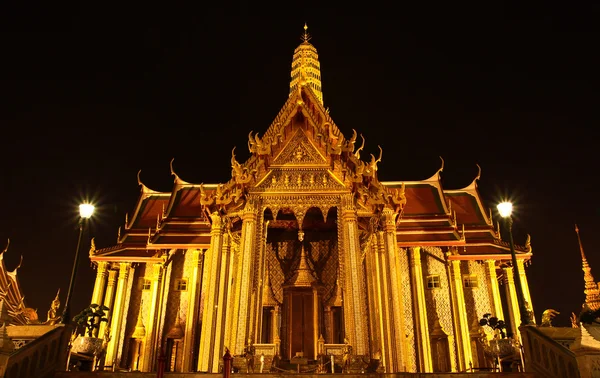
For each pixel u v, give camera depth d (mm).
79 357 15703
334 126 21594
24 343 13680
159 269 30000
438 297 30125
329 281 22500
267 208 20734
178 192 31938
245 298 18562
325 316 21500
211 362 17906
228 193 20406
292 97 22344
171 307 29891
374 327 20125
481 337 28438
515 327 29312
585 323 12031
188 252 31438
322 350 17859
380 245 20906
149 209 33375
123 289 30000
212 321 18625
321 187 20734
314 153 21406
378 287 20516
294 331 20625
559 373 12547
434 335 28828
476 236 31578
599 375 11211
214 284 19281
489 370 25156
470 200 34438
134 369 28047
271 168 21109
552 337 13797
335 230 23750
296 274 21406
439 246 29531
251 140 21203
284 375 13430
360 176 20391
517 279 14945
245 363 17219
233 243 22391
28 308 31516
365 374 13539
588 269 21562
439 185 33406
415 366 27359
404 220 30391
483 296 30453
